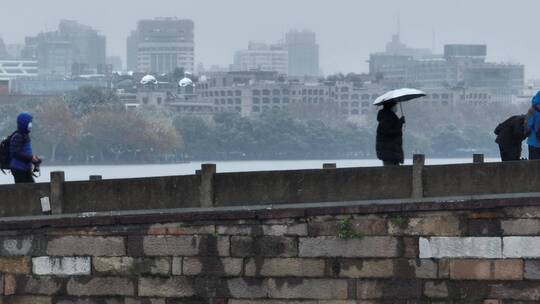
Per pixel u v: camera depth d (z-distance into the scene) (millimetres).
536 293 93312
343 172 98375
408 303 95438
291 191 99188
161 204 101562
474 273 94312
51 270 102375
